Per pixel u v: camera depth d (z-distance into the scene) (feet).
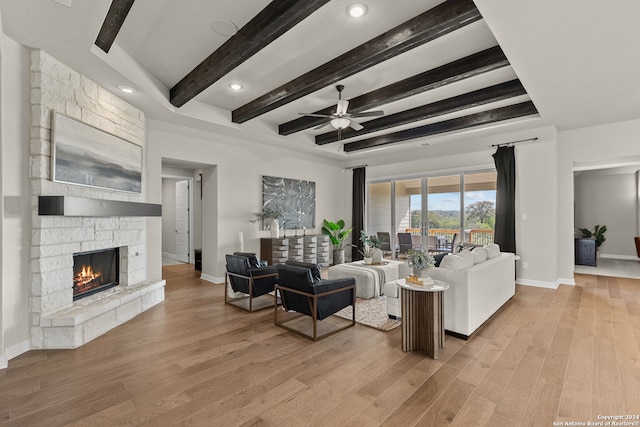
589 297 15.05
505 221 18.19
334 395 6.93
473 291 10.32
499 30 8.11
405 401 6.72
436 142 20.77
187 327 11.11
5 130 8.32
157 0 8.06
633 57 9.43
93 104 10.96
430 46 10.12
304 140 21.30
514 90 12.76
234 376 7.73
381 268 15.44
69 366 8.14
